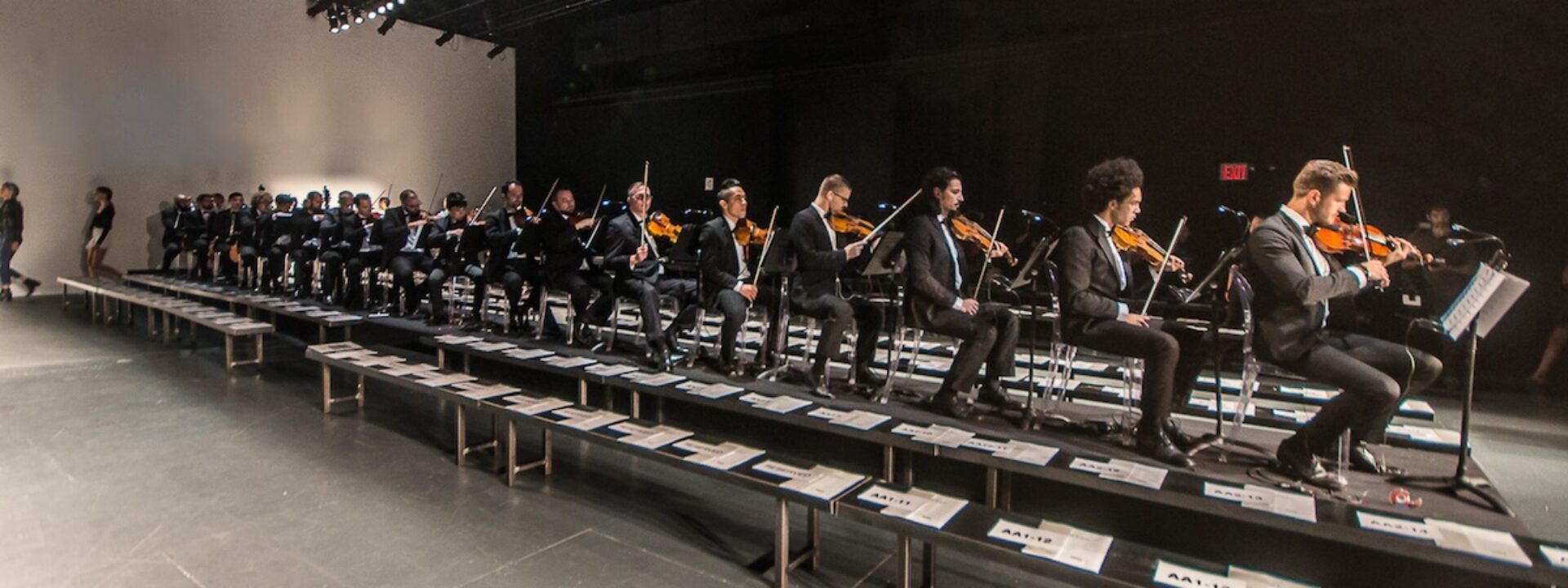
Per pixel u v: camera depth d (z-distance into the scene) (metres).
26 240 9.32
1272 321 2.59
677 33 9.86
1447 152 5.52
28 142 9.23
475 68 12.56
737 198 4.27
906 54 7.93
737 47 9.33
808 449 3.82
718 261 4.29
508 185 5.84
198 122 10.25
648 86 10.40
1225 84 6.28
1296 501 2.27
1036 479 3.15
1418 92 5.57
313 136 11.09
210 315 6.04
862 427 3.06
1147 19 6.54
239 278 8.70
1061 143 7.11
